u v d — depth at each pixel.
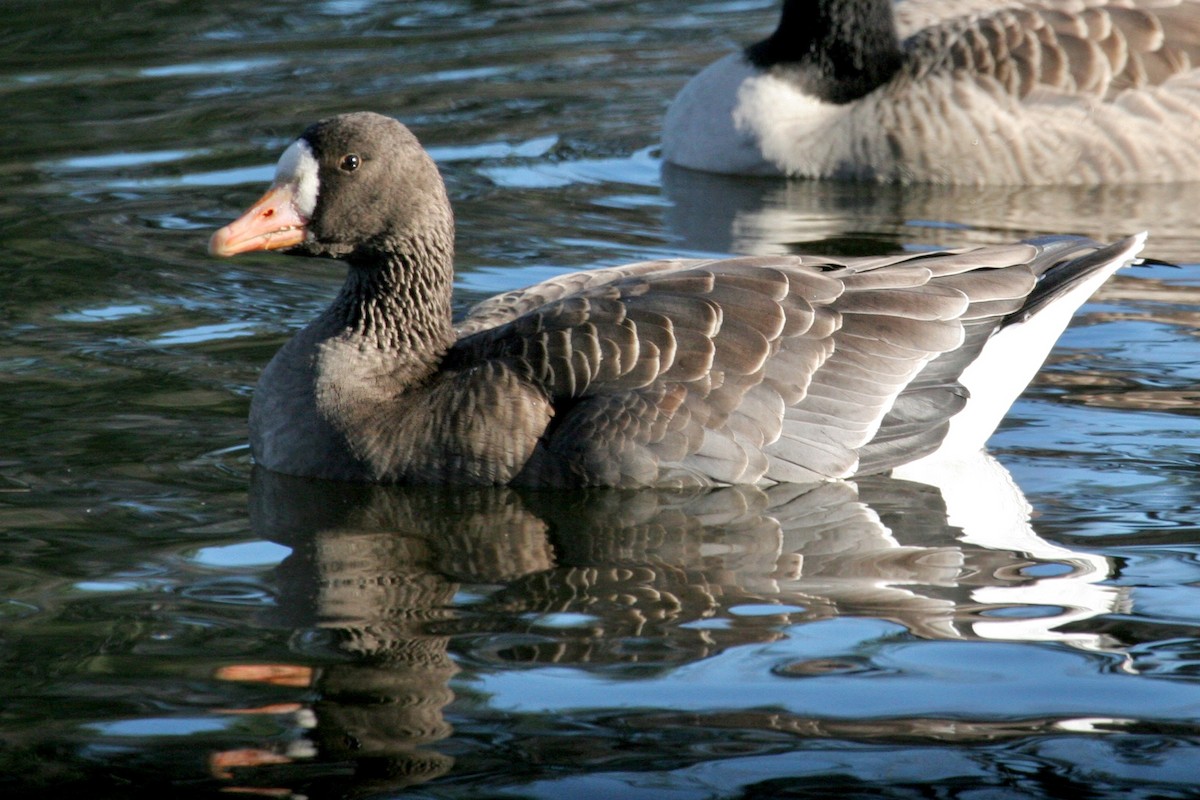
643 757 8.55
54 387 14.26
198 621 10.09
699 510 12.14
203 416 13.77
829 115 21.16
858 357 12.91
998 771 8.43
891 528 11.74
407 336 13.30
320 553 11.27
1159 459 12.98
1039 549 11.29
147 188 19.84
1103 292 17.03
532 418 12.62
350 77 24.48
